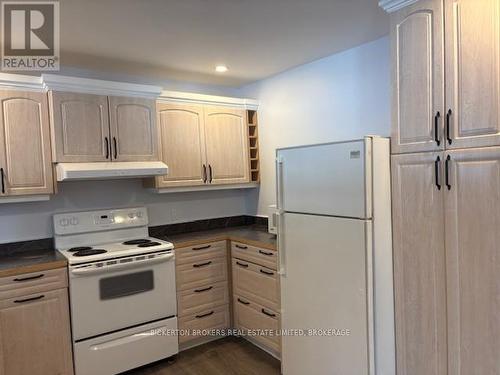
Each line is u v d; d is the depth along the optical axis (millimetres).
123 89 2883
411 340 2031
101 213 3098
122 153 2900
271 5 2031
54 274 2447
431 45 1816
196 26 2279
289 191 2500
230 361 2934
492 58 1598
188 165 3316
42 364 2410
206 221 3803
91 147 2766
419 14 1859
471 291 1728
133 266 2729
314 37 2555
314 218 2314
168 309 2932
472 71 1665
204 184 3422
